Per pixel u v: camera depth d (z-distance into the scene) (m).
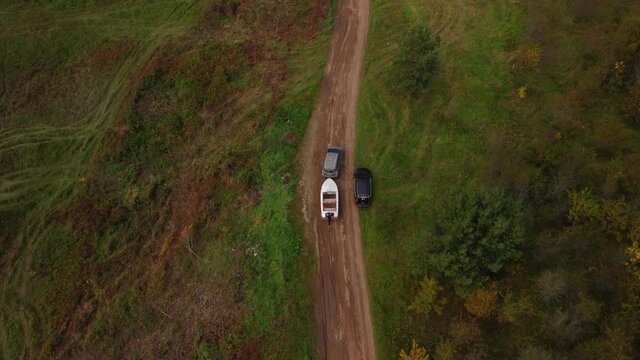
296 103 35.22
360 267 28.97
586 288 24.62
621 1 35.53
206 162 33.88
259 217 30.98
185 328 28.56
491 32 36.66
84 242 32.69
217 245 30.70
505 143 30.91
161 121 36.28
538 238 26.77
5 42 41.41
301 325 27.42
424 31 31.89
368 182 30.31
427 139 32.62
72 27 41.81
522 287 25.64
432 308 26.25
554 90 33.22
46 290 31.48
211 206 31.86
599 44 33.22
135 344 28.80
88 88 39.03
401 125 33.34
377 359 26.39
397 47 36.88
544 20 35.97
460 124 32.84
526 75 34.09
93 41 40.94
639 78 30.19
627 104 29.92
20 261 32.84
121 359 28.50
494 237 24.67
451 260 25.08
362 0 39.78
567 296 24.48
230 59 37.81
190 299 29.39
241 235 30.66
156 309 29.55
